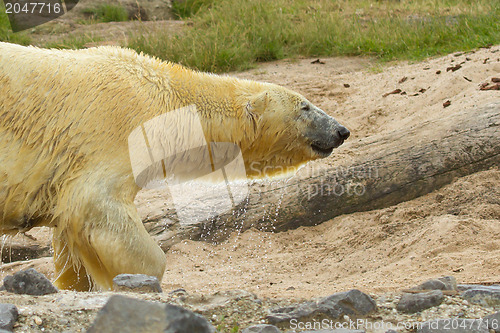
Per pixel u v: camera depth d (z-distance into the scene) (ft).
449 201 37.86
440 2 94.38
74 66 28.84
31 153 27.61
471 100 47.78
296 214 40.09
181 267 36.50
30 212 28.14
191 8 107.96
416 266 30.60
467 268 28.32
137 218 27.53
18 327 18.48
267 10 91.35
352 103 61.87
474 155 39.42
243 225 40.11
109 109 28.14
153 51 79.46
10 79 27.89
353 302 20.36
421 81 61.82
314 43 83.30
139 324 15.30
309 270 34.63
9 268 37.93
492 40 69.67
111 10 104.88
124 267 26.81
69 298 20.79
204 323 15.67
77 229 27.02
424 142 40.60
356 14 92.48
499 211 35.81
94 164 27.45
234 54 78.84
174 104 30.17
